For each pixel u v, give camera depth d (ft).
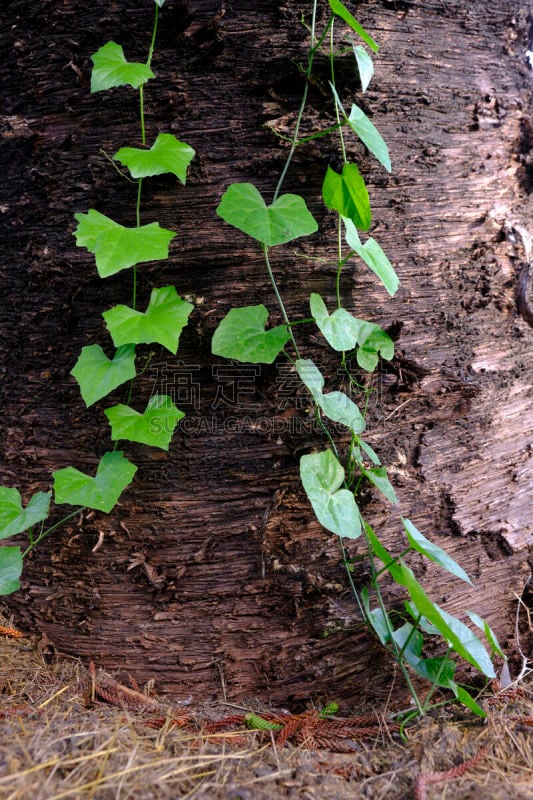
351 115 2.68
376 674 2.88
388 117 2.84
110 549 2.85
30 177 2.84
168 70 2.76
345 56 2.76
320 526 2.84
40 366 2.88
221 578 2.84
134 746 2.52
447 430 2.93
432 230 2.89
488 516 2.98
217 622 2.84
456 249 2.92
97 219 2.66
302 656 2.85
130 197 2.79
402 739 2.65
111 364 2.72
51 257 2.82
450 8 2.88
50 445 2.89
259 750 2.59
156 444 2.67
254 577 2.84
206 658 2.85
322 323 2.69
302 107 2.72
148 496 2.83
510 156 3.00
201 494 2.83
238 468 2.82
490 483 2.99
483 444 2.97
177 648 2.85
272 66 2.75
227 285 2.79
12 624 2.93
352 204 2.65
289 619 2.85
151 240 2.63
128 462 2.75
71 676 2.83
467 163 2.93
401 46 2.84
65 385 2.87
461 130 2.92
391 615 2.88
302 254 2.80
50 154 2.82
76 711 2.69
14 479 2.93
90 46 2.78
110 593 2.85
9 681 2.78
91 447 2.86
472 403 2.95
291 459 2.83
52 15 2.78
